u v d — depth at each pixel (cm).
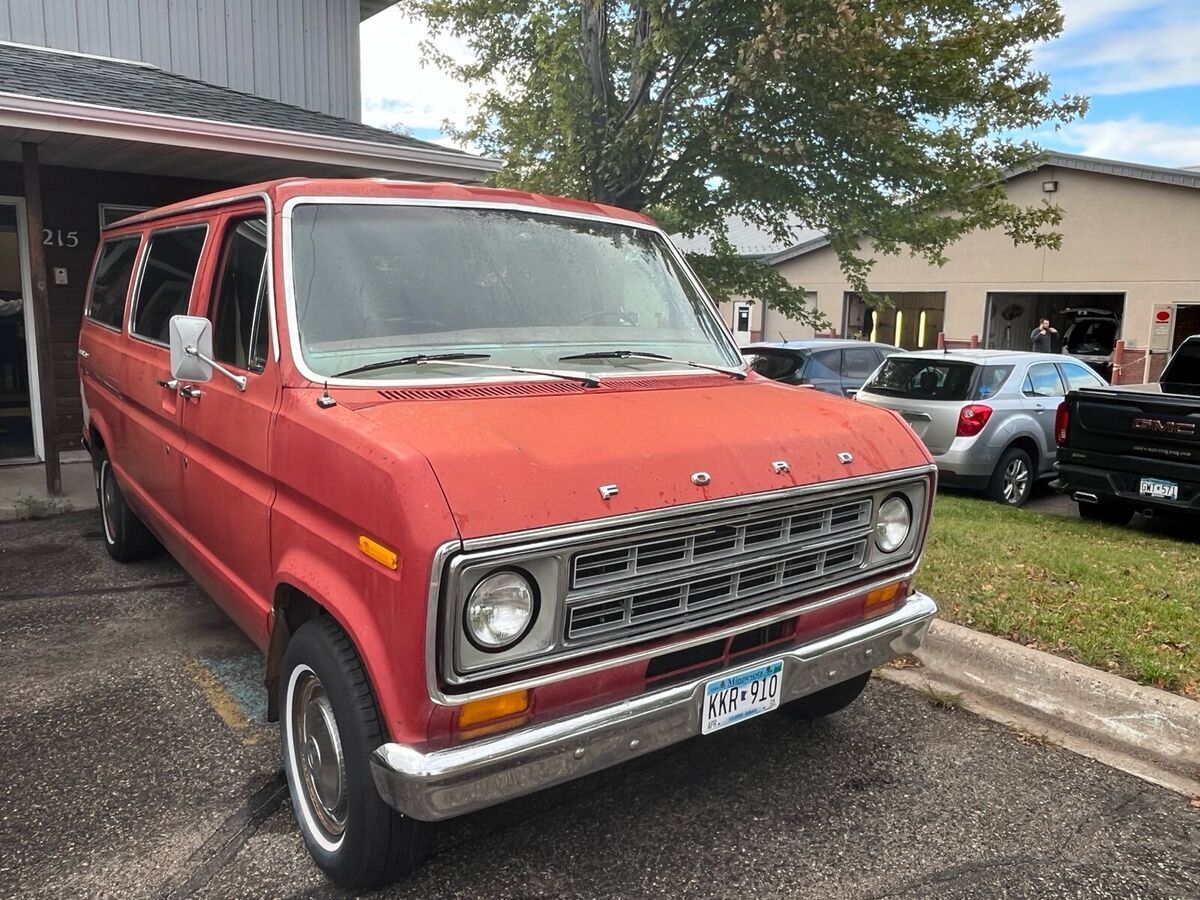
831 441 315
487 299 348
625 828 328
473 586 230
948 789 360
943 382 928
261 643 336
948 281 2448
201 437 370
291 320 309
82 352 634
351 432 262
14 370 1076
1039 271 2295
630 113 1052
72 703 415
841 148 1025
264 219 341
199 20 1078
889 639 333
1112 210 2173
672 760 379
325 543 271
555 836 322
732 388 360
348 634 257
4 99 668
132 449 504
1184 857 319
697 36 958
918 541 341
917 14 1016
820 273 2684
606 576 253
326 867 290
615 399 313
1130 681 421
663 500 259
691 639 273
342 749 268
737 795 352
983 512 820
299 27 1154
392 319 323
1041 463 951
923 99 1038
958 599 530
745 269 1205
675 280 419
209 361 328
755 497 277
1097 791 362
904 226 1073
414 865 282
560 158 1107
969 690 454
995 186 1140
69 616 524
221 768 360
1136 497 747
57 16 988
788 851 316
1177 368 865
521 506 236
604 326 372
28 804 333
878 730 410
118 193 963
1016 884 302
